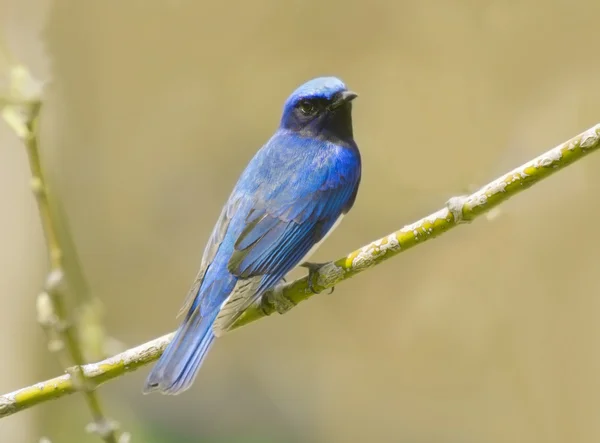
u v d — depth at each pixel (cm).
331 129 796
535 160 611
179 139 1738
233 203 759
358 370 1636
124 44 1692
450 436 1518
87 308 655
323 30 1653
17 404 617
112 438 575
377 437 1591
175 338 670
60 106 1566
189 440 1536
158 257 1736
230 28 1700
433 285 1551
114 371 646
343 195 780
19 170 1160
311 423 1630
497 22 1543
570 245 1399
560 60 1509
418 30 1593
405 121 1581
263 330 1697
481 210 622
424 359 1558
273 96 1703
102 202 1709
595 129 596
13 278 1164
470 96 1549
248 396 1656
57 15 1619
